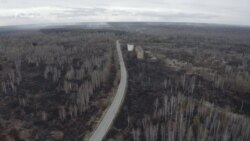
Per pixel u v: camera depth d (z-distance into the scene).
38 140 74.00
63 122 83.56
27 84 123.50
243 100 109.31
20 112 92.25
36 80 130.00
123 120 78.31
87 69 146.00
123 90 99.38
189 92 107.25
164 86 109.31
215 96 108.12
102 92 103.38
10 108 95.94
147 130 69.56
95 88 107.94
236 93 115.94
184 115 82.50
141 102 90.88
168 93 101.06
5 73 138.88
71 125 81.12
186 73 136.62
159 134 72.31
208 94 108.75
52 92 112.00
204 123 78.00
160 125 76.19
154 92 100.81
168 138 68.69
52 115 88.75
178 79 121.12
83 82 122.38
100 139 67.69
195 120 78.56
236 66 168.50
